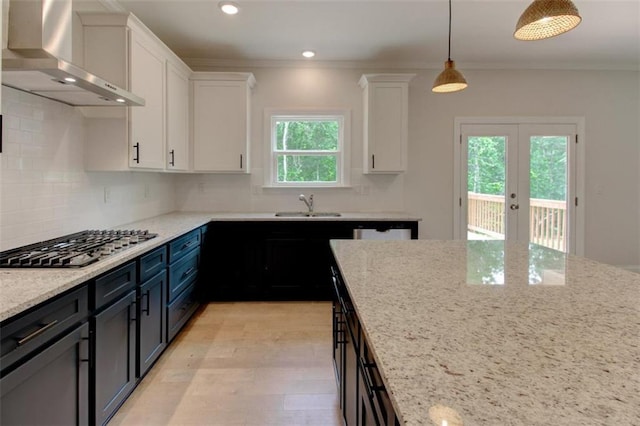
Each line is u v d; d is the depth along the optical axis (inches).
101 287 66.7
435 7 122.4
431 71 176.2
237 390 87.1
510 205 181.0
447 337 35.1
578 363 30.1
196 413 78.5
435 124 178.2
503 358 31.0
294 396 85.0
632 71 180.4
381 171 163.5
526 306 43.9
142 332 84.3
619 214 183.6
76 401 60.2
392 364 29.9
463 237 180.1
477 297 47.4
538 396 25.5
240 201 174.2
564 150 181.6
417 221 151.4
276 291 150.9
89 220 106.6
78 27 101.8
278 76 171.9
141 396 84.2
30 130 84.2
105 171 110.2
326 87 173.0
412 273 60.1
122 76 102.9
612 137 181.5
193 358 102.3
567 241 182.5
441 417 23.3
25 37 75.0
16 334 47.4
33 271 62.1
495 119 178.5
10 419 46.8
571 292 49.4
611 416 23.4
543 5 66.5
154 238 95.7
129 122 104.7
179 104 144.2
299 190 175.3
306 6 121.3
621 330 36.7
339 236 150.8
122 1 117.0
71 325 58.5
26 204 83.0
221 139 158.1
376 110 162.2
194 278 126.2
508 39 148.2
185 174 172.7
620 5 121.7
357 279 56.4
